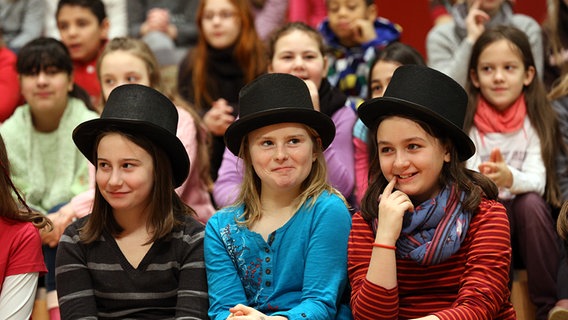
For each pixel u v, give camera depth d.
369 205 3.91
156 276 4.07
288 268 3.93
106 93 5.57
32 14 7.99
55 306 4.84
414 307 3.79
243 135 4.07
